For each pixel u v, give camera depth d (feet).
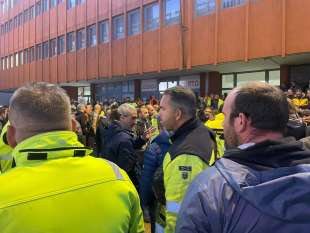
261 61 58.54
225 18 60.95
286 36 52.75
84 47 97.91
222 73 74.69
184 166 7.54
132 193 5.57
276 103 4.99
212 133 8.59
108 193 5.26
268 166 4.65
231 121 5.27
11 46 142.10
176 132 8.30
